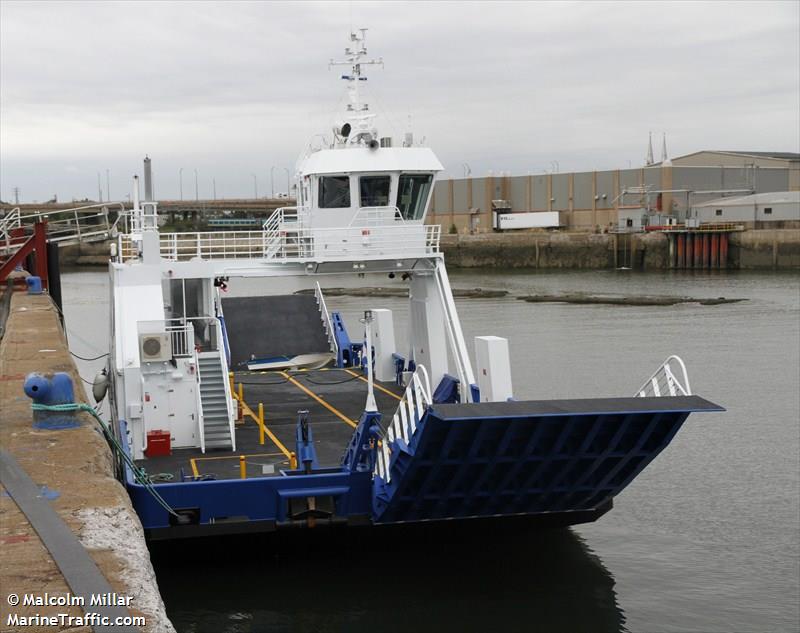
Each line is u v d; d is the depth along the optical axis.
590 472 14.44
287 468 15.04
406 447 13.14
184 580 14.94
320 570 15.36
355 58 21.53
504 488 14.45
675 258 105.75
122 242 19.61
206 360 17.25
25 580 7.46
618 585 15.83
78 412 12.87
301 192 21.92
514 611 14.53
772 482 22.12
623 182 120.62
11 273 34.31
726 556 17.41
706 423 28.39
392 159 20.31
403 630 13.77
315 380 23.19
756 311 59.50
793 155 135.75
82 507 9.25
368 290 81.56
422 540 15.63
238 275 18.97
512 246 117.19
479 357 16.97
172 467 15.08
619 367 39.25
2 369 17.45
